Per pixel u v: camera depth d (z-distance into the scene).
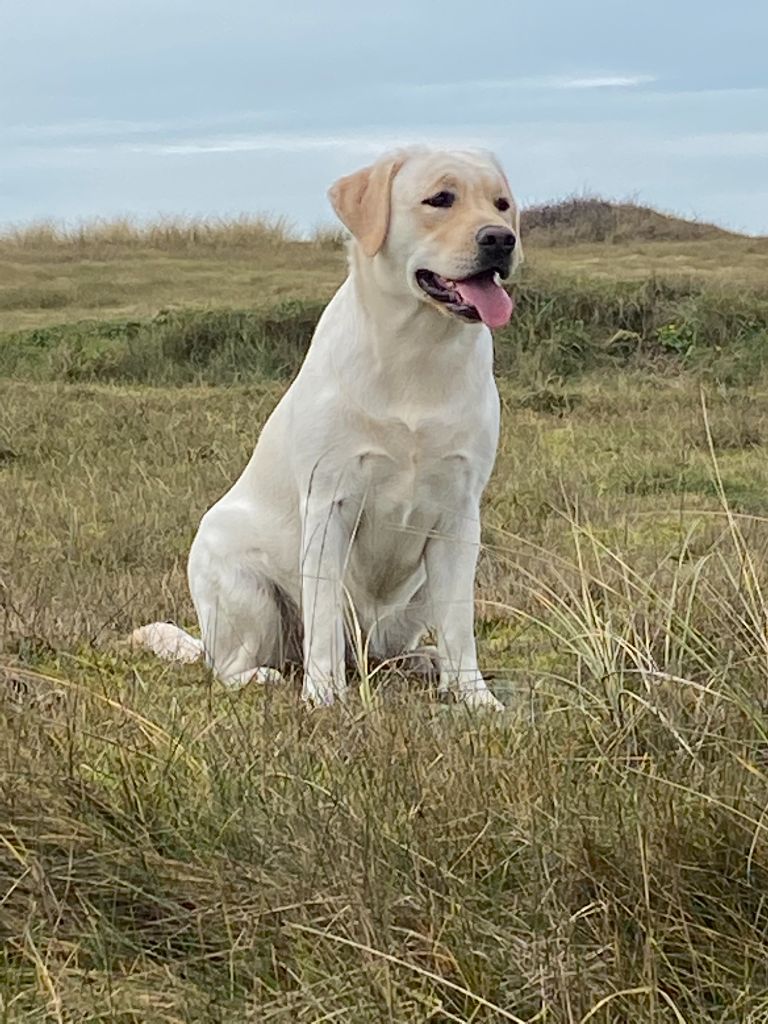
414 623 4.18
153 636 4.16
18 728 3.35
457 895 2.94
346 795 3.15
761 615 3.63
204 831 3.11
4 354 9.82
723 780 3.14
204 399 8.37
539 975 2.84
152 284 12.10
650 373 8.93
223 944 2.95
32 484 6.10
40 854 3.05
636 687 3.53
